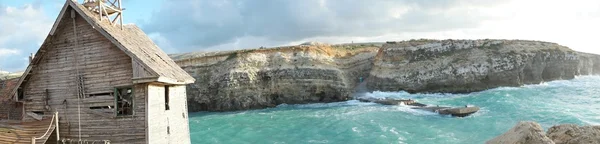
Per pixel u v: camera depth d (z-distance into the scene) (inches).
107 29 756.6
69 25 782.5
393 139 1216.2
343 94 2682.1
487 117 1557.6
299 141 1282.0
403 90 2819.9
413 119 1598.2
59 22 761.6
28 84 811.4
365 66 3223.4
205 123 1841.8
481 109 1792.6
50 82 792.3
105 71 753.6
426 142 1157.7
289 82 2667.3
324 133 1400.1
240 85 2534.5
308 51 2869.1
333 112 2012.8
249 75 2571.4
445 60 2837.1
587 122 1336.1
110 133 740.7
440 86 2733.8
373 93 2839.6
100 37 761.0
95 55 763.4
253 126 1662.2
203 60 2726.4
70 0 750.5
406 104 2121.1
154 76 697.0
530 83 2787.9
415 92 2778.1
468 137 1205.7
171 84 821.9
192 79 896.9
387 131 1350.9
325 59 2910.9
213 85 2568.9
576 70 3171.8
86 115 760.3
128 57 740.0
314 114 1979.6
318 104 2559.1
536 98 2082.9
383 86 2891.2
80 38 775.1
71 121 768.3
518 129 644.7
